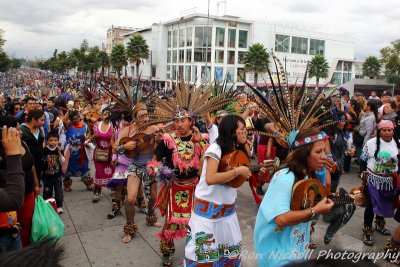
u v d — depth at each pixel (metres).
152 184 5.21
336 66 65.06
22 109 9.00
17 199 2.32
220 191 3.15
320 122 3.23
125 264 4.26
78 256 4.42
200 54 53.69
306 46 60.94
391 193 4.75
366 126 8.34
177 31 58.00
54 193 6.00
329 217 3.12
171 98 4.29
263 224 2.74
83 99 12.60
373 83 43.19
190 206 4.05
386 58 43.62
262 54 44.72
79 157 6.96
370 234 4.82
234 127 3.11
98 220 5.60
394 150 4.73
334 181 5.96
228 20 53.00
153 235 5.06
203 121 4.48
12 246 3.21
